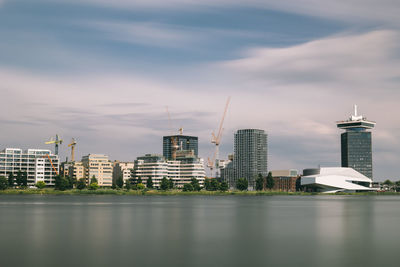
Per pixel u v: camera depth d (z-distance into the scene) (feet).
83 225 433.89
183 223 460.55
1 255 267.18
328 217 555.69
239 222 478.18
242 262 249.75
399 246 305.53
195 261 251.39
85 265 240.73
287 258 261.65
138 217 532.32
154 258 259.19
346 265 243.60
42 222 463.83
